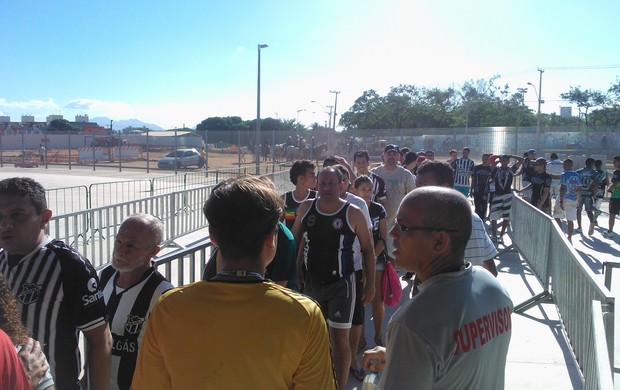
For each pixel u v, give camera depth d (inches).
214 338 64.5
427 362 61.8
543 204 461.4
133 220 113.3
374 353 79.0
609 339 141.6
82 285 97.7
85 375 111.7
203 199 452.1
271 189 74.0
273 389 64.7
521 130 968.3
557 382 175.5
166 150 1700.3
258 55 985.5
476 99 2418.8
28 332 73.7
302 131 1194.0
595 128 936.3
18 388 59.6
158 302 68.8
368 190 202.8
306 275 165.9
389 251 284.2
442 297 66.1
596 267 350.9
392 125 2395.4
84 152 1551.4
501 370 72.1
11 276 95.5
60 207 600.1
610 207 472.7
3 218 94.0
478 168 493.0
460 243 70.6
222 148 1445.6
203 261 184.2
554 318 238.2
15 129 2957.7
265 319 64.9
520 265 345.1
